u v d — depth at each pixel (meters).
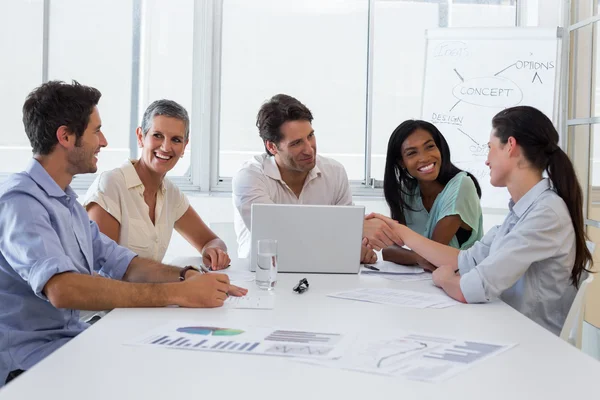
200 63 3.74
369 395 0.92
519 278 1.73
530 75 3.56
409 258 2.26
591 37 3.39
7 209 1.52
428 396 0.92
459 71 3.65
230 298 1.62
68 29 3.69
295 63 3.83
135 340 1.20
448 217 2.42
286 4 3.79
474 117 3.63
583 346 3.22
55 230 1.62
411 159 2.50
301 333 1.27
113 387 0.94
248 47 3.80
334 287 1.81
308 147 2.53
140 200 2.37
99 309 1.49
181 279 1.81
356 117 3.88
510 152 1.81
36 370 1.02
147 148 2.36
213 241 2.47
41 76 3.69
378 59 3.84
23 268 1.48
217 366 1.05
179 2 3.71
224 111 3.82
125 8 3.70
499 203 3.60
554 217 1.69
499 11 3.90
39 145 1.65
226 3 3.77
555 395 0.93
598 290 3.15
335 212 2.03
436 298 1.67
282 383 0.97
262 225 2.05
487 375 1.02
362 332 1.29
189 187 3.82
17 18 3.64
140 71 3.74
